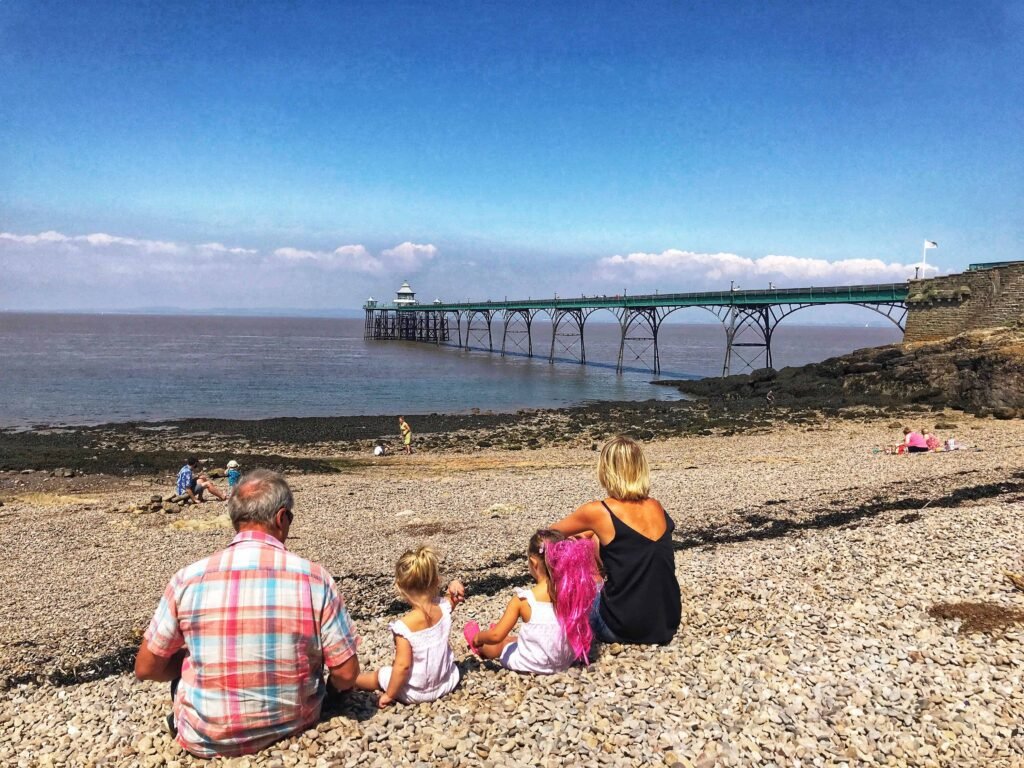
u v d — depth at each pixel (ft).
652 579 20.65
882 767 15.14
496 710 17.54
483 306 393.50
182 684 15.34
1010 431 96.78
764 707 17.51
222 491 72.43
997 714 17.01
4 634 35.63
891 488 56.90
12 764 17.54
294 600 14.96
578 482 75.00
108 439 123.13
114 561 49.62
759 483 64.95
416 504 65.31
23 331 619.67
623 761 15.29
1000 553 30.63
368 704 18.01
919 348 146.10
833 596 25.85
